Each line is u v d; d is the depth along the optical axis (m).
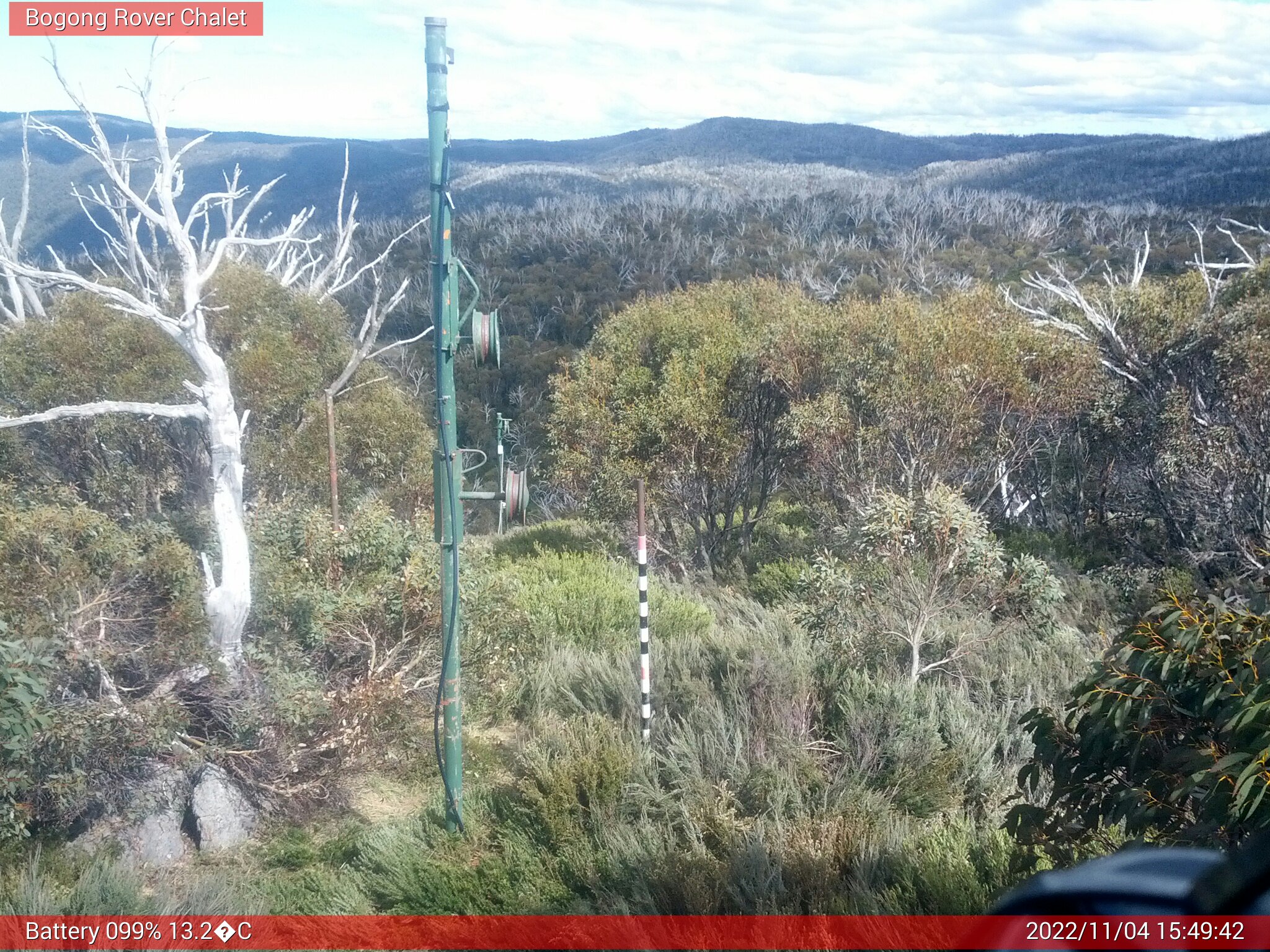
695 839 5.33
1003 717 7.01
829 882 4.93
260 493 9.70
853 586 8.40
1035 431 13.85
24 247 12.95
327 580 7.12
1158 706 3.70
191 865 5.68
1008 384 12.40
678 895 4.88
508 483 5.76
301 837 6.03
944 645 8.27
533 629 8.73
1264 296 13.52
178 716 5.88
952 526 8.33
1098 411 13.39
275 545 7.50
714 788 5.95
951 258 53.47
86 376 11.32
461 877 5.27
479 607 7.62
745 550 13.88
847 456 12.61
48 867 5.39
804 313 14.27
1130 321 14.92
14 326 11.95
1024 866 4.31
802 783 6.08
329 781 6.39
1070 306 16.39
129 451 11.66
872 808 5.75
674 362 14.10
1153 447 13.16
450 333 5.59
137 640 6.22
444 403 5.66
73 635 5.87
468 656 7.47
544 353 36.91
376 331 12.59
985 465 13.09
